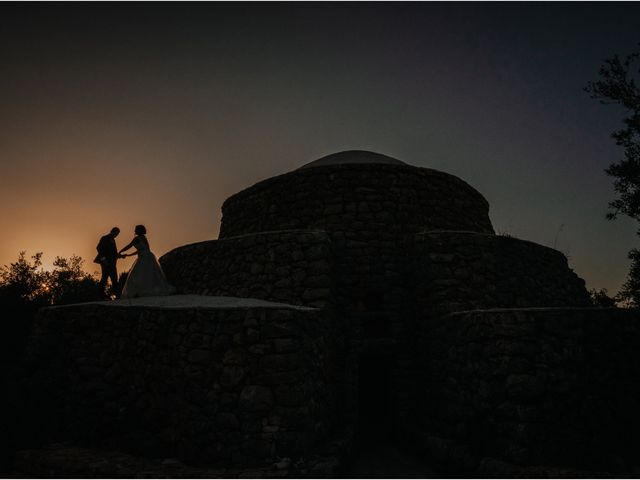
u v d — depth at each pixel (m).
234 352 5.63
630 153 10.17
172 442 5.54
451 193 10.53
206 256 9.88
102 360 6.86
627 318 5.88
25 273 15.28
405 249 9.03
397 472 5.71
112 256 9.59
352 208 9.48
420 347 7.96
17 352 10.32
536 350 5.45
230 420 5.30
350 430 6.96
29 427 6.47
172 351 6.01
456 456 5.57
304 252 8.05
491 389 5.48
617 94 10.39
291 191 10.24
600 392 5.45
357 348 8.09
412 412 7.79
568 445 5.12
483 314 5.88
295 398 5.32
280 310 5.75
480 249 8.40
